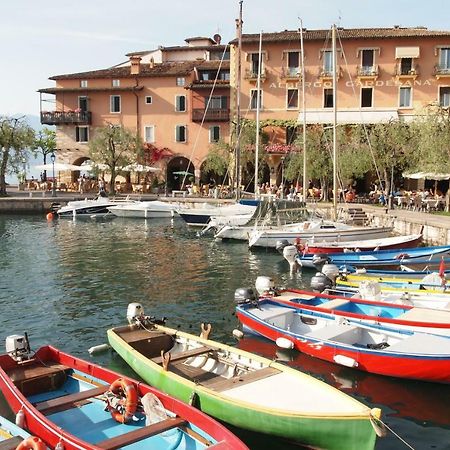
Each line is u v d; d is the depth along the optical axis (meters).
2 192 52.00
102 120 62.00
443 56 53.12
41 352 10.59
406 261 22.94
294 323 14.62
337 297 15.69
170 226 42.16
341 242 28.27
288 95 56.12
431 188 51.28
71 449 7.62
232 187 52.62
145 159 60.12
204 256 28.55
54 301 18.92
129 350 11.23
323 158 44.78
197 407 9.45
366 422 8.06
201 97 59.62
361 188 54.34
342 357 12.05
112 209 46.81
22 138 51.38
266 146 53.56
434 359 10.98
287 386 9.50
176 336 12.07
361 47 54.25
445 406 10.77
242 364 10.60
